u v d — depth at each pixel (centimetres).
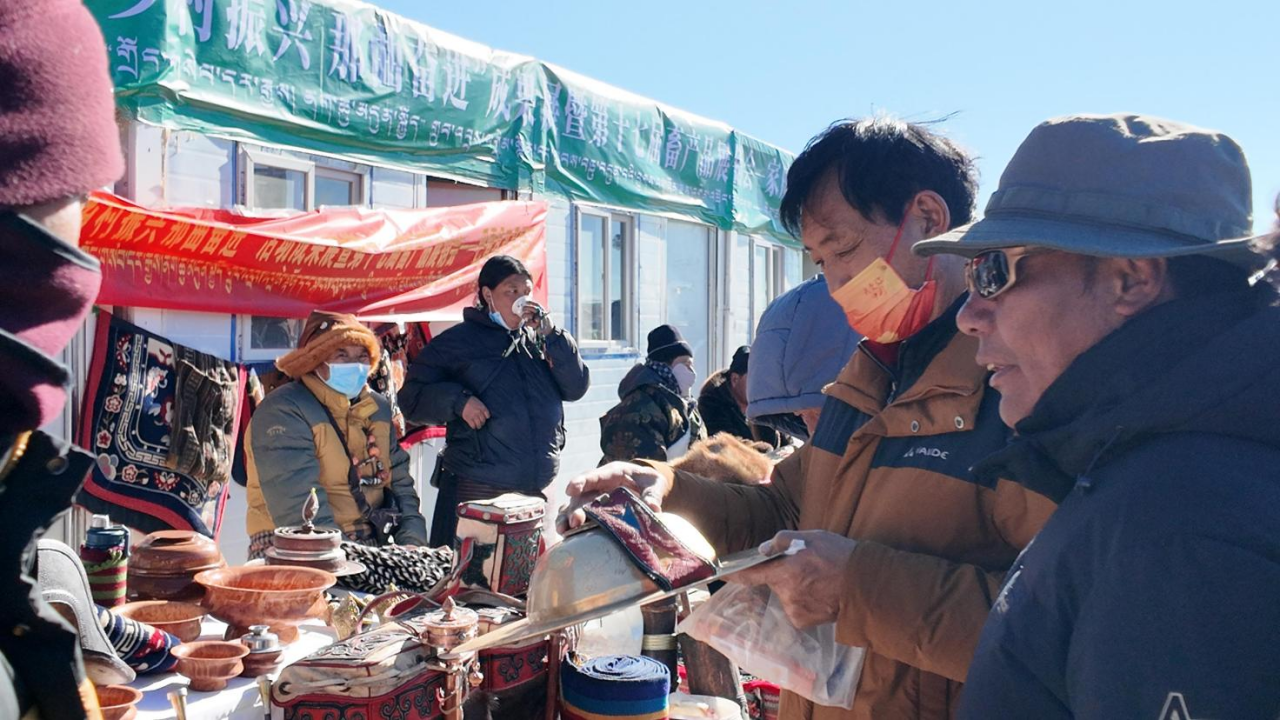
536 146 628
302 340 345
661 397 456
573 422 686
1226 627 75
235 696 180
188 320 408
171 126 402
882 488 151
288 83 456
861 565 135
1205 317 92
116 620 180
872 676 148
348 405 345
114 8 379
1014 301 102
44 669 80
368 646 196
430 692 201
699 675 271
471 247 538
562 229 661
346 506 339
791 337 261
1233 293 93
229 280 414
